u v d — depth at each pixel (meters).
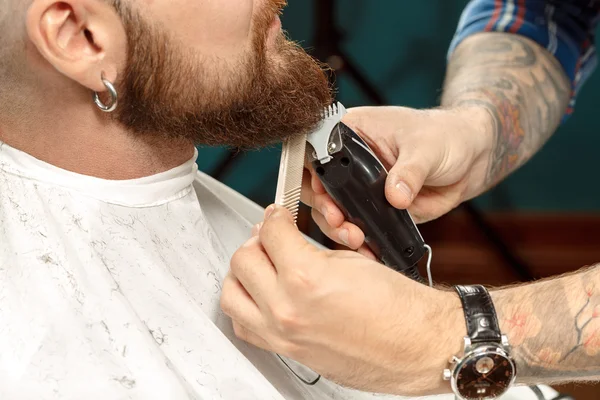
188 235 0.79
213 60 0.72
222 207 0.93
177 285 0.72
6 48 0.68
